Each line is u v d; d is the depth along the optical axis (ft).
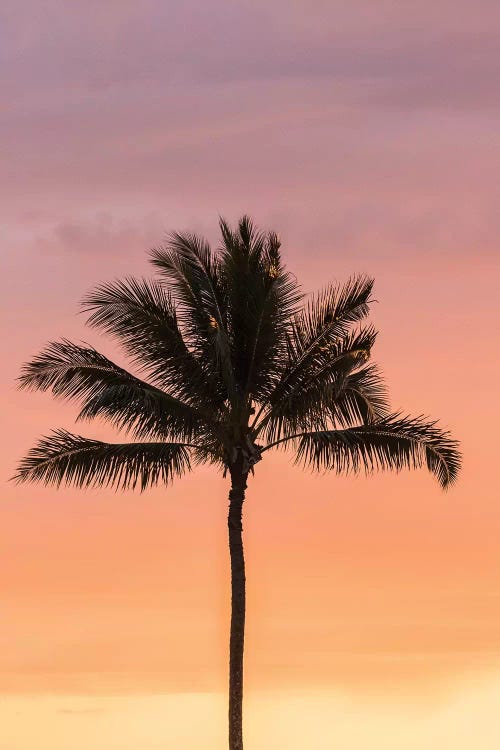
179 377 86.22
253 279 86.89
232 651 88.12
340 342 87.45
